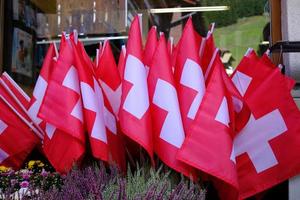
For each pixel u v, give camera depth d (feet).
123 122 9.52
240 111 10.11
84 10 15.81
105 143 9.80
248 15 14.78
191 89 9.75
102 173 8.96
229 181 9.00
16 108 11.78
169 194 7.94
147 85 9.80
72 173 9.16
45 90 10.43
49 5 16.01
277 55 13.08
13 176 10.23
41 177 10.02
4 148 11.71
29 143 11.68
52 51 11.46
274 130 10.21
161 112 9.62
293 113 10.26
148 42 10.61
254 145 10.19
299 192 10.39
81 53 10.32
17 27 15.84
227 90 9.61
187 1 15.43
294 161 10.16
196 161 9.06
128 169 9.55
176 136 9.43
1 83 11.82
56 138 10.19
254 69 10.62
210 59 10.62
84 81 9.94
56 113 9.91
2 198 8.41
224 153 9.10
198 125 9.24
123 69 10.21
